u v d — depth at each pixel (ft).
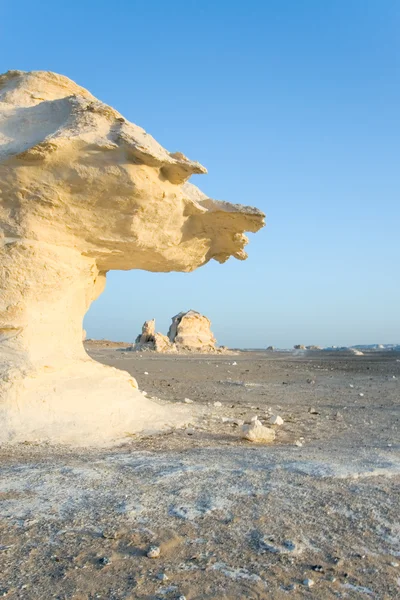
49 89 38.40
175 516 16.66
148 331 160.15
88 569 13.47
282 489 19.26
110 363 95.76
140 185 31.37
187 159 34.78
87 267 35.63
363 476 21.20
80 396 31.53
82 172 30.66
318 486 19.74
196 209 36.35
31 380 29.78
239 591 12.68
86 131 30.63
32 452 24.93
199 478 20.39
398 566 14.07
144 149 29.96
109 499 17.97
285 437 31.76
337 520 16.71
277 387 64.85
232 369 93.76
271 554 14.44
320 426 36.27
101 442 28.09
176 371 84.94
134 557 14.12
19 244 31.40
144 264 38.83
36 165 30.42
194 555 14.29
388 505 18.03
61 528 15.69
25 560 13.83
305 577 13.38
